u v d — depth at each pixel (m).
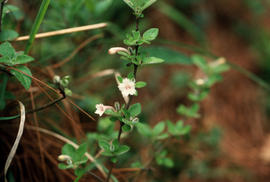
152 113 0.67
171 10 0.74
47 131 0.46
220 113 0.74
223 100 0.77
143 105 0.67
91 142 0.48
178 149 0.56
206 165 0.59
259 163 0.65
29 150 0.46
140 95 0.68
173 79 0.72
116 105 0.41
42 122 0.47
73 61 0.53
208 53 0.54
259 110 0.77
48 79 0.48
